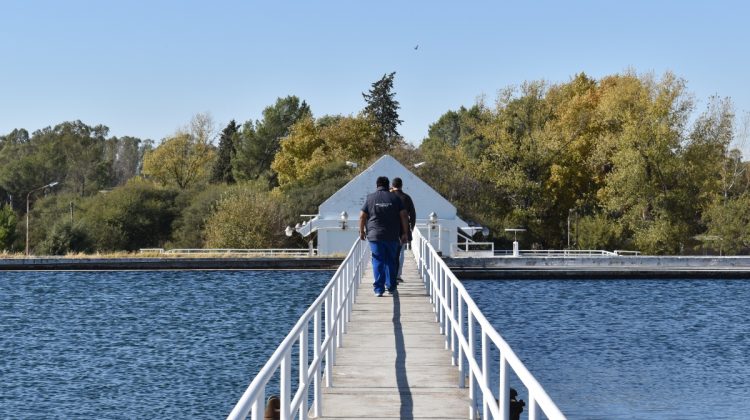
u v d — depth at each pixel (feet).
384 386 49.98
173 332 145.79
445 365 55.77
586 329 148.05
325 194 319.47
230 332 145.38
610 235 307.17
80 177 545.85
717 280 224.53
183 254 269.64
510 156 326.03
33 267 248.73
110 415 87.97
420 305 82.84
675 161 292.81
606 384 102.47
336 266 244.42
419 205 265.54
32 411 89.81
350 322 73.00
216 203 325.01
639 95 312.29
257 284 218.79
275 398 41.14
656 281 222.48
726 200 309.42
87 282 226.58
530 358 120.26
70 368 113.39
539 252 298.76
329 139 420.77
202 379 105.60
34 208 412.57
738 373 110.01
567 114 331.57
